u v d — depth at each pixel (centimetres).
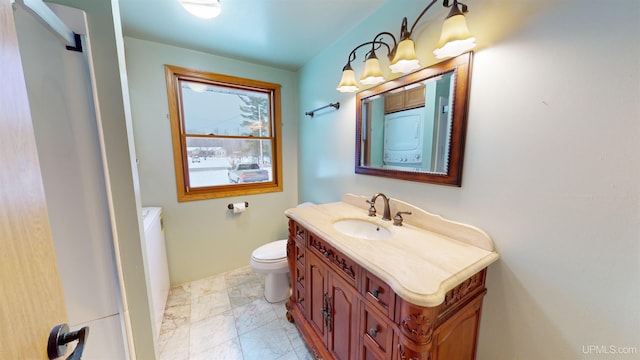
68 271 89
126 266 101
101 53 88
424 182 122
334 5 137
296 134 260
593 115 69
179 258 211
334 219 140
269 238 257
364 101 157
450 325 83
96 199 91
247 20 153
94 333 96
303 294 150
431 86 114
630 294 66
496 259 93
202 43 184
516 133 86
